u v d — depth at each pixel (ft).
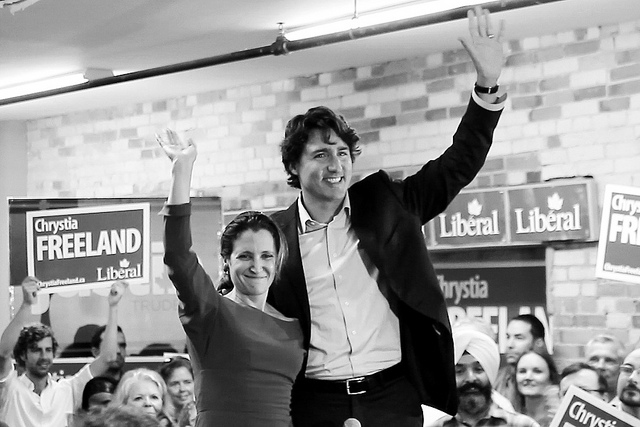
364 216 9.44
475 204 20.31
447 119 20.98
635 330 18.37
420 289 9.10
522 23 18.78
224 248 9.75
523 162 19.88
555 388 19.19
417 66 21.44
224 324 9.30
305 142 9.43
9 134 28.99
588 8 17.69
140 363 18.92
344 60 21.75
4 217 28.71
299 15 18.53
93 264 18.99
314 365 9.42
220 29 19.52
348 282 9.40
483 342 20.06
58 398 18.65
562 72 19.42
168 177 25.99
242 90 24.59
